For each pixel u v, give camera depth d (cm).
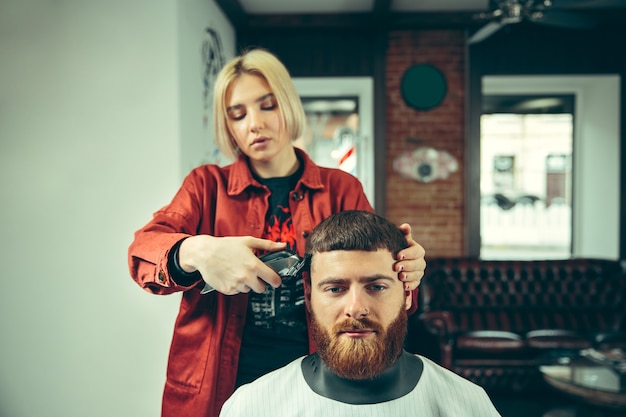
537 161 766
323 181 129
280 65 116
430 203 471
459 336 363
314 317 86
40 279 261
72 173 259
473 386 90
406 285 87
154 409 263
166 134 260
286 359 116
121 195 260
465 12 445
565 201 757
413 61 466
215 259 89
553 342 350
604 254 507
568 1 319
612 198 495
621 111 469
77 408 264
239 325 116
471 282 408
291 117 117
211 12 354
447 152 469
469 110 461
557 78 482
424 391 88
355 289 82
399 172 471
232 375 116
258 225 121
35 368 264
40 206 260
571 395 264
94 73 258
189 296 116
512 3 318
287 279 113
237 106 116
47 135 258
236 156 127
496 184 779
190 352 118
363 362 81
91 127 258
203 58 324
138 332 262
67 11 256
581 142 538
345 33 467
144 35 258
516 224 827
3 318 263
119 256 260
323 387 87
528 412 327
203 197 122
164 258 95
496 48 466
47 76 257
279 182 125
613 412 283
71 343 263
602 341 350
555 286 403
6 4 256
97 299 261
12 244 261
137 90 259
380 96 462
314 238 88
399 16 447
